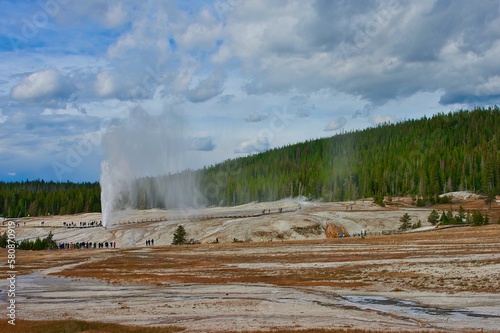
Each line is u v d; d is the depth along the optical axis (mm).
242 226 120438
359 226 120375
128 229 131875
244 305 37500
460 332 26703
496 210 140000
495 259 53625
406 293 41094
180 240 111250
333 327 28625
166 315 34344
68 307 38438
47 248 110000
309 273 55312
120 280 55219
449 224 112312
